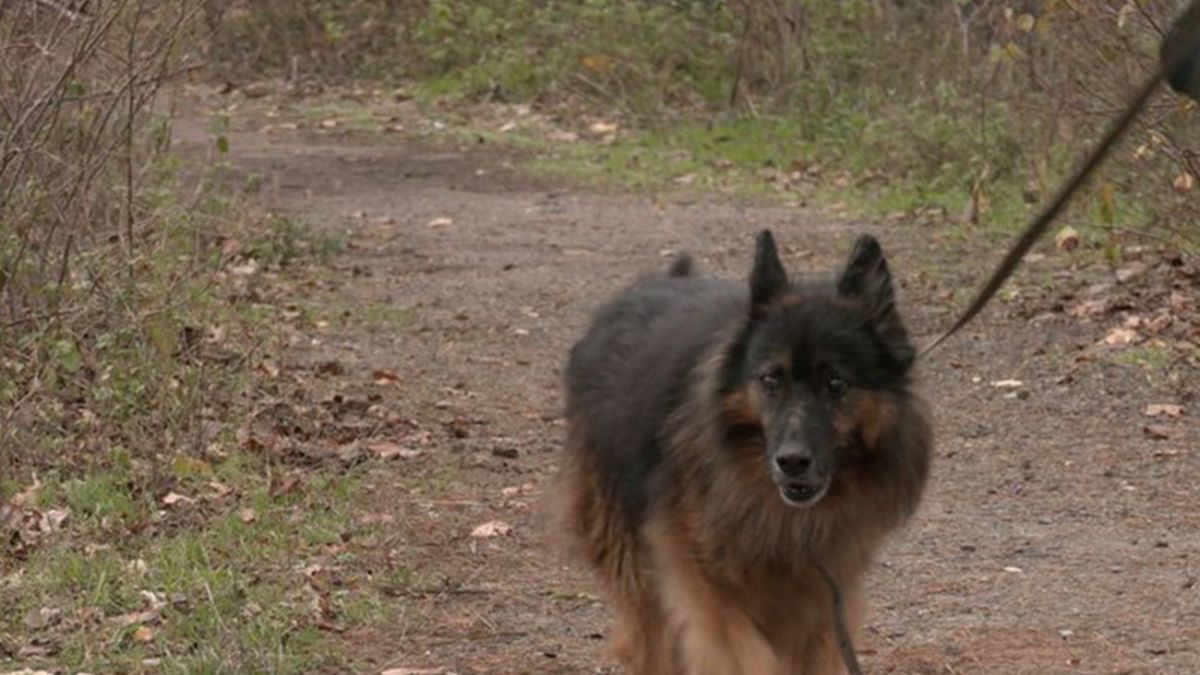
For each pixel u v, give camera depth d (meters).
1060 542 11.91
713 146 29.47
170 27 15.38
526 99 33.56
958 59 26.92
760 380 8.18
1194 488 13.01
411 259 21.00
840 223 23.38
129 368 13.20
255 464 12.81
